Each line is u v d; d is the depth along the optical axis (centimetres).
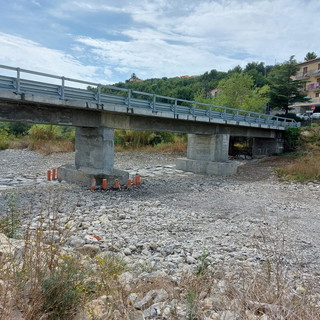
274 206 1585
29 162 3303
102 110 1753
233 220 1268
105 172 1894
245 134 3256
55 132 5009
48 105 1596
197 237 994
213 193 1900
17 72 1345
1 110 1455
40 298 322
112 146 1964
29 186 1855
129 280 496
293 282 568
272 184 2309
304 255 868
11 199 1012
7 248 494
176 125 2441
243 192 1967
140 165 3300
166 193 1839
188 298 386
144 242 908
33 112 1574
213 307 392
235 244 939
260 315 362
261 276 505
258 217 1346
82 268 454
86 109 1759
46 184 1939
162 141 4669
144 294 450
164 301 419
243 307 371
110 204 1443
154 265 673
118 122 1992
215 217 1309
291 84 5059
